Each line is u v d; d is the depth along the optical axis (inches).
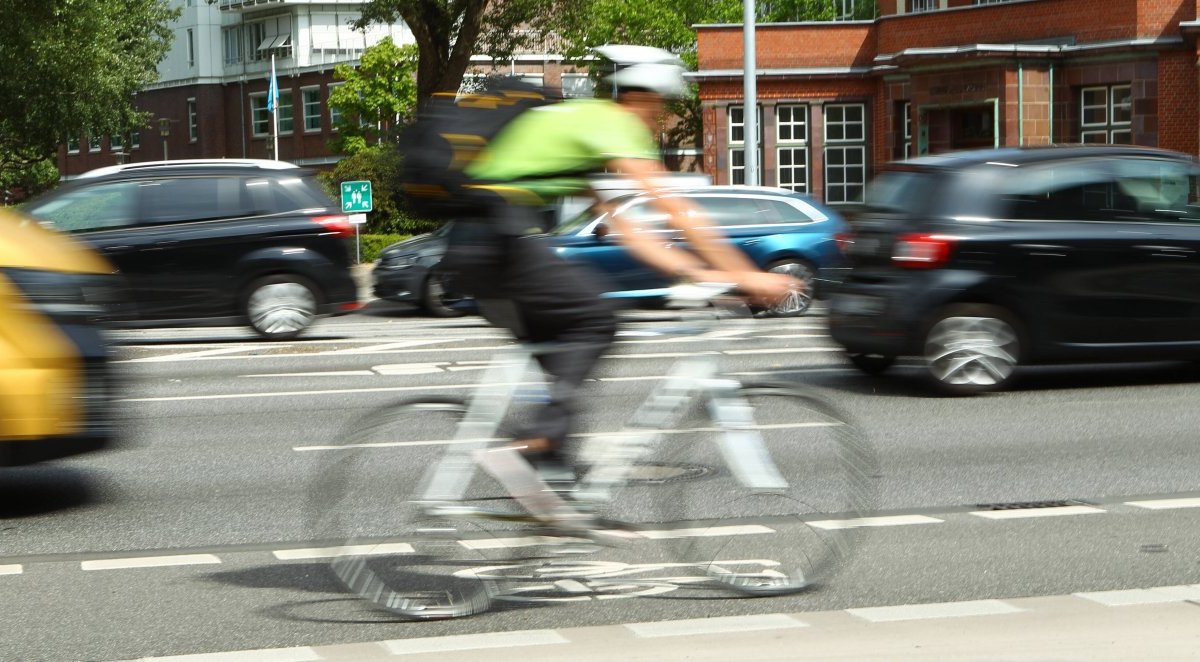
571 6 2048.5
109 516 413.7
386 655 274.4
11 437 385.4
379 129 3257.9
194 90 4234.7
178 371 776.3
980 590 318.0
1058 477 451.2
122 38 3425.2
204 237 934.4
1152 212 636.7
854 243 658.2
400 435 300.5
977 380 625.3
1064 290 624.7
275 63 4060.0
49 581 339.6
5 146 3157.0
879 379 682.8
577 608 303.7
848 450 310.5
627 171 287.3
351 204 1649.9
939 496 424.2
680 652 272.5
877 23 2230.6
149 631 296.0
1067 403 607.2
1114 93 1878.7
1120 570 335.9
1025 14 1961.1
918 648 273.1
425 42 1966.0
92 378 397.7
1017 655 267.7
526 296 292.4
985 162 633.0
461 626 293.7
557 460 297.6
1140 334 631.2
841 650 272.5
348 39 4077.3
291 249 949.2
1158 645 272.8
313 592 323.9
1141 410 585.9
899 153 2176.4
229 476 473.7
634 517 305.9
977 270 619.5
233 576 340.2
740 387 308.7
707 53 2315.5
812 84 2295.8
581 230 968.3
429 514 299.3
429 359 818.8
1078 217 629.6
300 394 675.4
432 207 294.2
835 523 311.6
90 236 918.4
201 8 4205.2
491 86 297.6
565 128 287.0
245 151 4183.1
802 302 1054.4
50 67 2625.5
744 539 310.5
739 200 1056.2
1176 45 1800.0
